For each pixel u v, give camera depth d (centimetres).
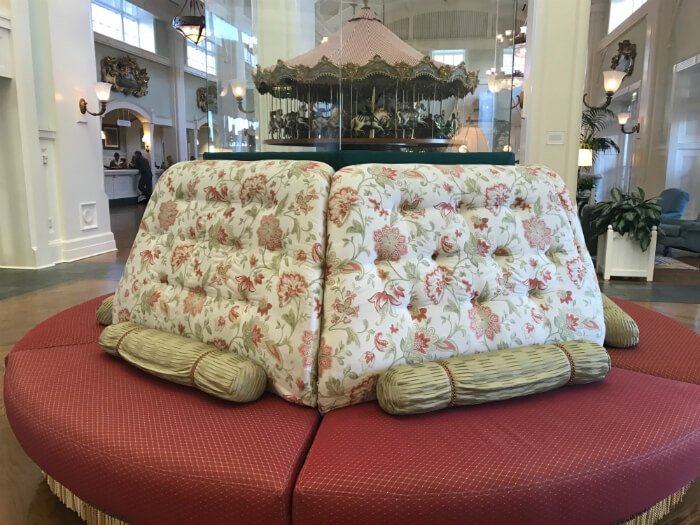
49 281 429
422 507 94
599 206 482
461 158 182
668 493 113
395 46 219
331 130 214
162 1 1242
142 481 103
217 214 154
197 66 1474
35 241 480
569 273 155
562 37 477
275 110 225
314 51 221
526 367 128
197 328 145
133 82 1201
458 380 122
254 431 113
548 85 485
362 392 126
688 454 112
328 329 126
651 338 179
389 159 176
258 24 231
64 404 125
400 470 99
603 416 119
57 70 502
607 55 1117
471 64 222
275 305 132
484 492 95
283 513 96
